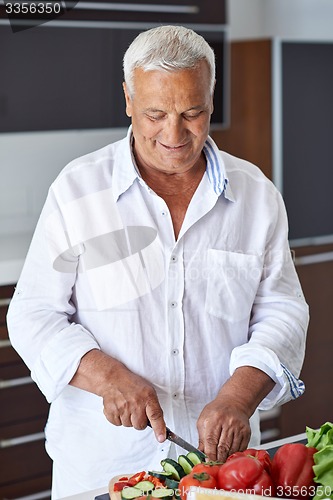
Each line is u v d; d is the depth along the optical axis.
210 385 2.18
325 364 4.02
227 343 2.19
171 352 2.14
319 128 3.92
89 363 2.03
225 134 4.02
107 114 3.58
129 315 2.12
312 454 1.70
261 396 2.04
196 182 2.17
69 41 3.43
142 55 1.90
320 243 3.97
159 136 1.95
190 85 1.89
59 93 3.46
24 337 2.10
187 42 1.90
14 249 3.50
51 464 3.46
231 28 4.17
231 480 1.63
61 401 2.19
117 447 2.14
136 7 3.52
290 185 3.87
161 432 1.92
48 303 2.13
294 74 3.82
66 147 3.92
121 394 1.96
